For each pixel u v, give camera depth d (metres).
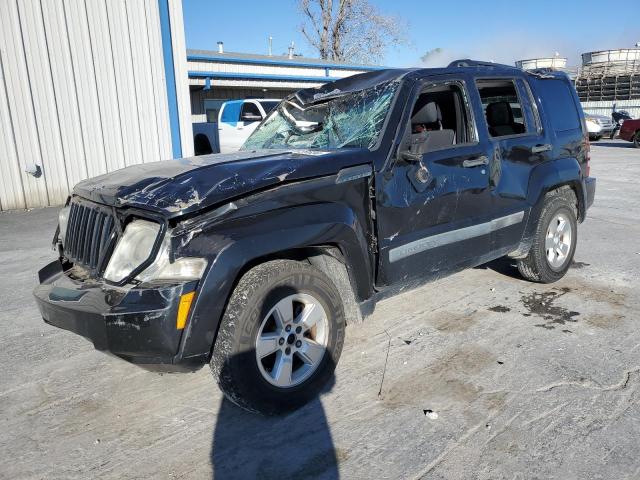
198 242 2.71
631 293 4.86
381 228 3.45
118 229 2.97
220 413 3.14
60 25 10.05
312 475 2.57
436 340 3.99
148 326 2.61
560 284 5.17
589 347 3.78
